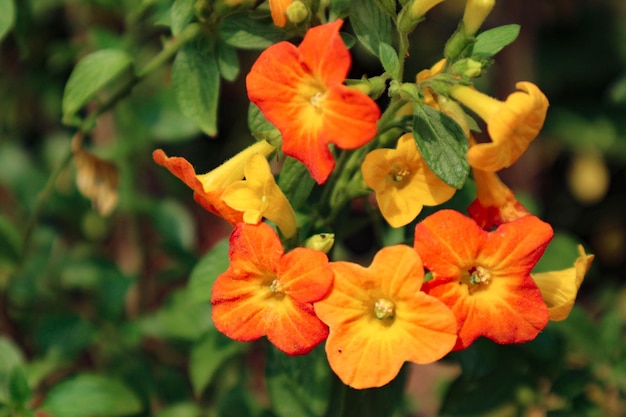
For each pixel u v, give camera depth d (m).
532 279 0.26
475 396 0.33
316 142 0.26
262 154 0.28
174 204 0.39
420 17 0.27
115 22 0.40
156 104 0.38
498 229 0.26
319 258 0.26
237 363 0.39
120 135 0.39
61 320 0.35
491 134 0.26
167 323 0.36
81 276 0.39
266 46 0.29
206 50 0.30
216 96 0.31
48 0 0.40
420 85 0.27
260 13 0.29
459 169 0.26
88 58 0.31
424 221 0.26
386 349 0.26
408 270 0.26
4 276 0.37
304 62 0.26
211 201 0.27
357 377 0.26
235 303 0.27
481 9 0.27
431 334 0.26
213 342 0.34
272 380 0.32
